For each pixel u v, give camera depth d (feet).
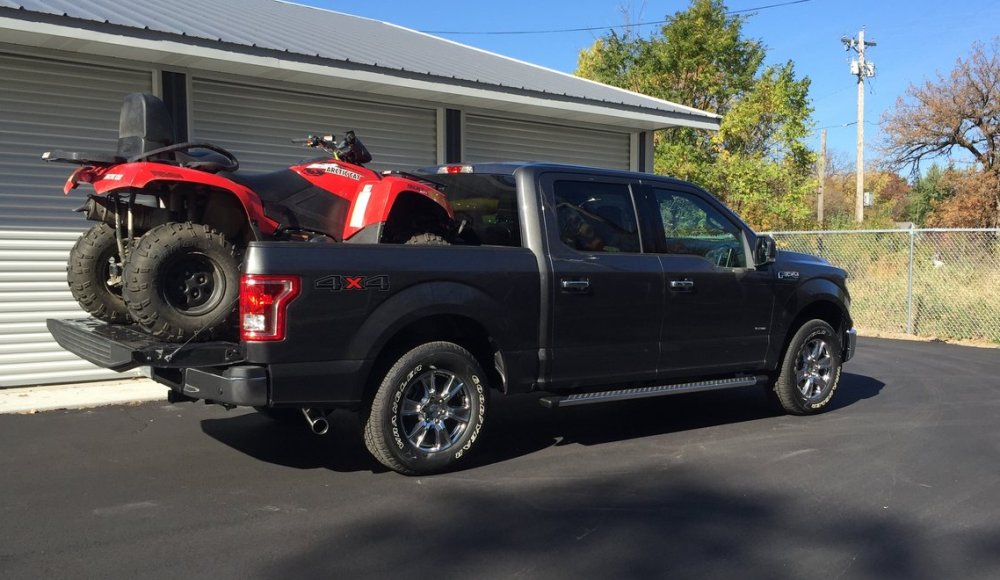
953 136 90.79
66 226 26.13
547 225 18.52
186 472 17.13
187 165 16.51
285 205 18.16
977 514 15.15
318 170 18.67
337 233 18.76
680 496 15.99
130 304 15.01
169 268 15.23
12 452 18.56
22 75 25.02
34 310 25.71
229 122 29.07
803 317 23.93
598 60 97.35
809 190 77.10
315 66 27.35
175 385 16.22
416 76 29.81
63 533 13.60
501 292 17.48
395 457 16.44
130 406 23.45
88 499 15.35
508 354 17.75
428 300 16.38
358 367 15.67
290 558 12.67
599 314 19.01
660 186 20.90
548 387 18.54
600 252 19.30
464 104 34.06
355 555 12.82
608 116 36.73
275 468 17.49
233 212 17.40
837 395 26.91
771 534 14.02
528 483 16.71
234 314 15.74
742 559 12.93
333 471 17.31
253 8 39.17
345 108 31.94
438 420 17.10
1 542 13.17
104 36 23.27
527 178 18.63
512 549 13.17
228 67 27.20
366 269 15.71
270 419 21.85
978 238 49.39
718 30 74.54
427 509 15.02
